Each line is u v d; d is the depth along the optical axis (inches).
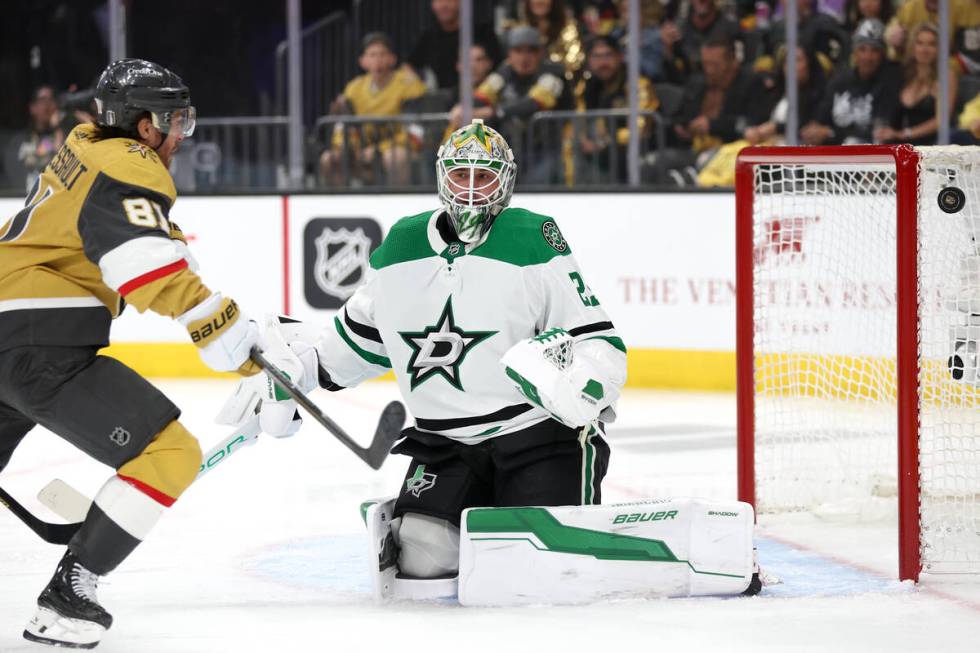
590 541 278.5
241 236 741.9
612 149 744.3
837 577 307.9
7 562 332.8
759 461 421.4
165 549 347.3
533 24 772.0
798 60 720.3
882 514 376.5
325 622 267.4
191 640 254.7
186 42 850.8
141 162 249.0
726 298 675.4
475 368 286.2
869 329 523.8
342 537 362.0
